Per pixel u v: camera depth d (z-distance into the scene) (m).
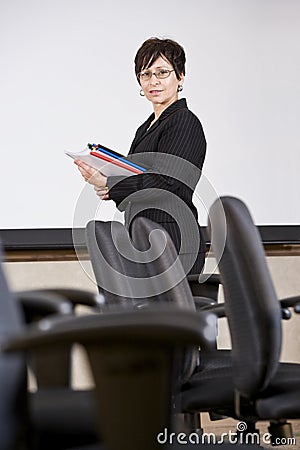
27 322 1.59
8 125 4.80
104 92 4.84
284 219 4.91
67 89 4.83
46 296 1.60
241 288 2.00
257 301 1.99
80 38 4.84
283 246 4.89
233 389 2.20
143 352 1.09
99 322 1.06
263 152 4.93
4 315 1.34
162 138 3.54
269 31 4.95
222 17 4.92
